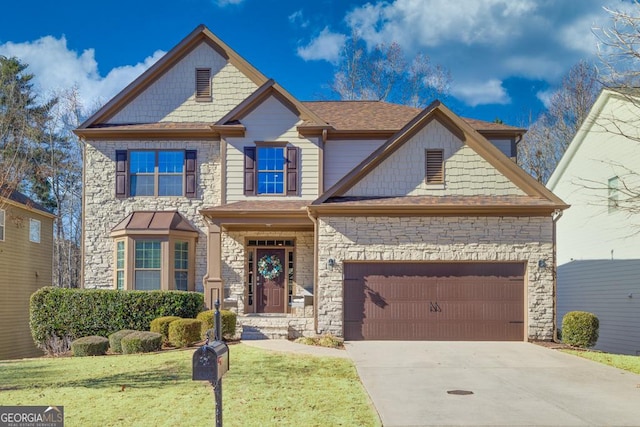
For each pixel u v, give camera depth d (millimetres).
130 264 18469
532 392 9719
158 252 18594
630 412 8414
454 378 10875
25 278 23469
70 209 37156
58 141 35656
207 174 19734
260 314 18938
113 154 19906
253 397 9102
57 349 15523
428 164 16828
